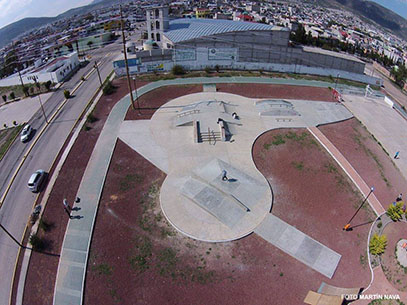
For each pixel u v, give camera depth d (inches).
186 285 815.7
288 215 1037.2
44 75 2258.9
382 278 866.1
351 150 1440.7
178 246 921.5
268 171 1248.2
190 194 1094.4
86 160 1327.5
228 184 1130.7
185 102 1827.0
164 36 2420.0
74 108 1851.6
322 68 2518.5
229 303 773.9
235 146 1393.9
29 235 995.9
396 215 1056.8
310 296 791.7
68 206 1074.1
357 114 1828.2
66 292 811.4
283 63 2488.9
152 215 1034.7
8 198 1162.0
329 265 879.7
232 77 2273.6
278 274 845.8
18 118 1803.6
